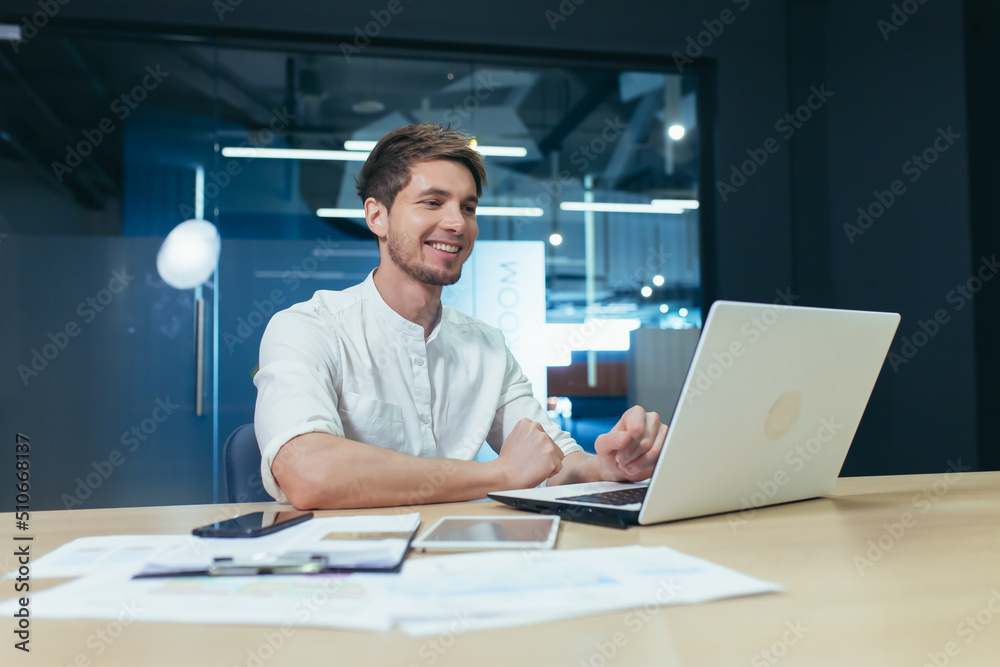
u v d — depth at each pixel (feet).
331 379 4.37
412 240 4.55
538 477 3.36
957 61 10.77
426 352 4.80
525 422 3.51
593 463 3.84
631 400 11.74
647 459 3.54
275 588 1.63
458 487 3.24
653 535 2.40
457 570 1.75
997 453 10.30
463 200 4.64
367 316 4.72
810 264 12.21
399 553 1.89
